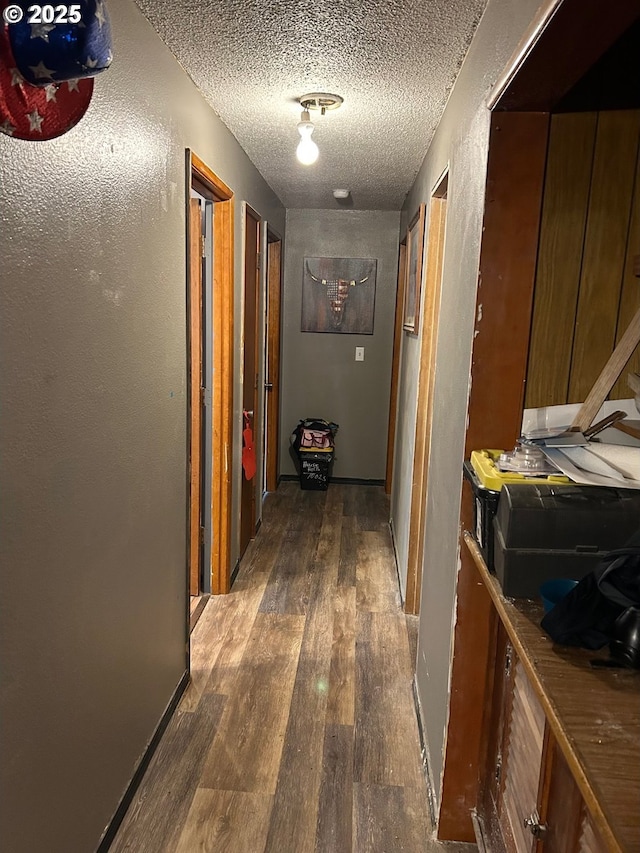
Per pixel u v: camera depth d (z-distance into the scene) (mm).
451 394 1822
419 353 2904
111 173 1486
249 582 3361
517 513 1089
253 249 3584
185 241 2146
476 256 1498
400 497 3711
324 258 5023
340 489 5211
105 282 1480
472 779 1692
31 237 1136
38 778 1264
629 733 742
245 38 1795
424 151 2975
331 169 3486
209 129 2420
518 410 1500
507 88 1268
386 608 3098
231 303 2986
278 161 3334
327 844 1711
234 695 2359
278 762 2018
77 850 1474
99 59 916
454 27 1659
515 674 1396
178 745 2078
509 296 1459
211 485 3094
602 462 1206
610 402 1436
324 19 1659
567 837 999
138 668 1847
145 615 1890
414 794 1909
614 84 1330
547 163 1407
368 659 2635
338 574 3496
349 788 1920
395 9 1580
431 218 2682
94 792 1558
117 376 1586
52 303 1224
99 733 1569
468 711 1653
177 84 1983
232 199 2857
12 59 905
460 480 1601
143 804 1822
